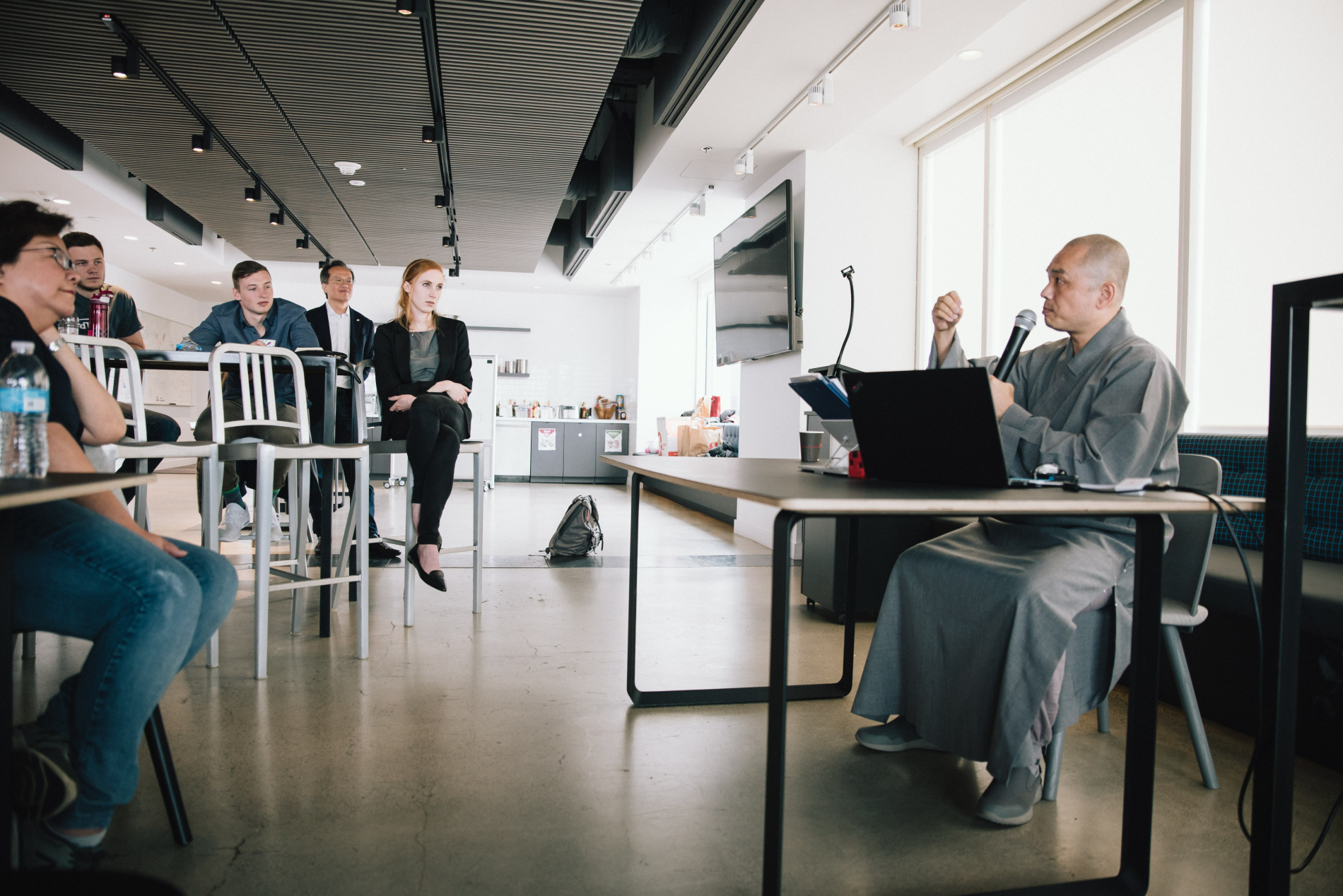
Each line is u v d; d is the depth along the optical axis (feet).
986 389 4.17
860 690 5.74
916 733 6.05
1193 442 9.19
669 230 22.84
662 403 32.35
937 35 11.34
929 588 5.39
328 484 8.95
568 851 4.48
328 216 21.97
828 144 15.51
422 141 16.39
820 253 15.75
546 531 18.47
